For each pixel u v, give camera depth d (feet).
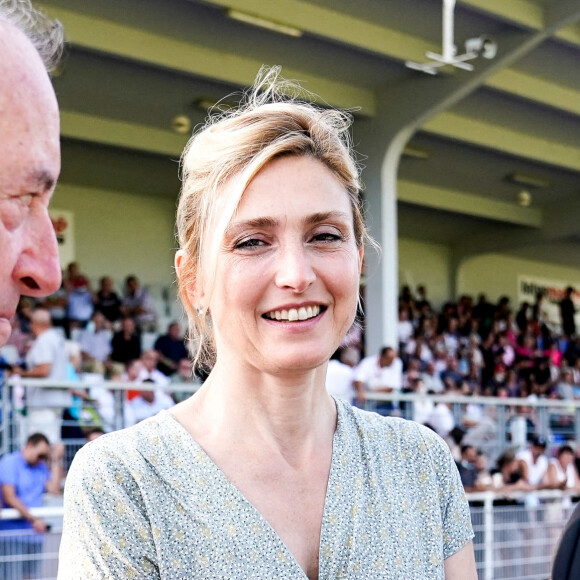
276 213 4.94
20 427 24.54
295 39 36.40
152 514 4.84
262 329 5.00
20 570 18.35
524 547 24.35
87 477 4.89
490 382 53.78
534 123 48.42
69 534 4.89
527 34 37.60
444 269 66.13
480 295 64.75
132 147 42.91
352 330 5.61
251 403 5.14
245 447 5.11
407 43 37.96
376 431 5.50
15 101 2.61
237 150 5.02
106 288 42.96
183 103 41.14
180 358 39.88
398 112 41.14
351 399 31.45
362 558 5.09
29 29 3.14
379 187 41.60
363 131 42.24
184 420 5.23
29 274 2.69
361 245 5.45
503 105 45.57
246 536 4.89
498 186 57.57
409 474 5.48
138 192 50.55
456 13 36.42
